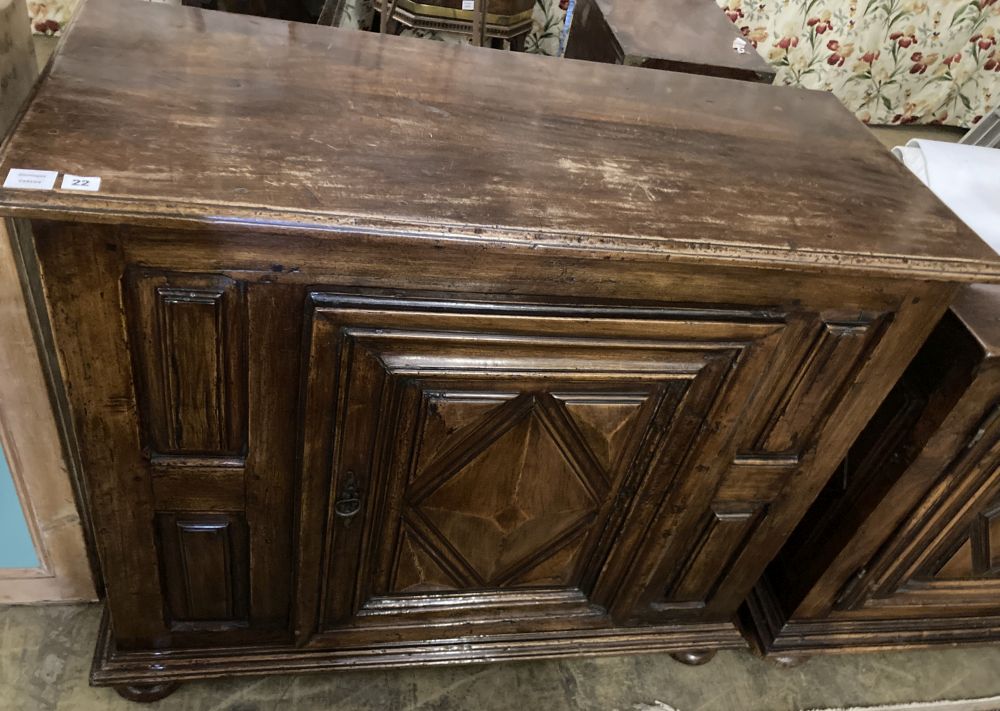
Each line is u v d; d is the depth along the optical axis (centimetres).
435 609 104
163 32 84
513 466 88
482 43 176
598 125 87
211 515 86
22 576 108
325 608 99
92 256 62
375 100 81
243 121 72
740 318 79
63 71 73
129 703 106
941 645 131
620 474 93
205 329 69
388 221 64
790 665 127
